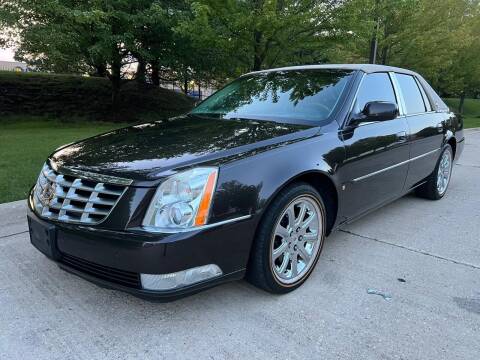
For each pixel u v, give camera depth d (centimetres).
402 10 1221
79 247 242
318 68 403
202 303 281
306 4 955
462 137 599
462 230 431
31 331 249
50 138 961
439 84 2442
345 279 318
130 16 1224
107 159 259
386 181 396
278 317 266
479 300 291
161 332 250
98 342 240
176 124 345
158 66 1628
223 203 241
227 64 1238
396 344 241
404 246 385
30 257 347
